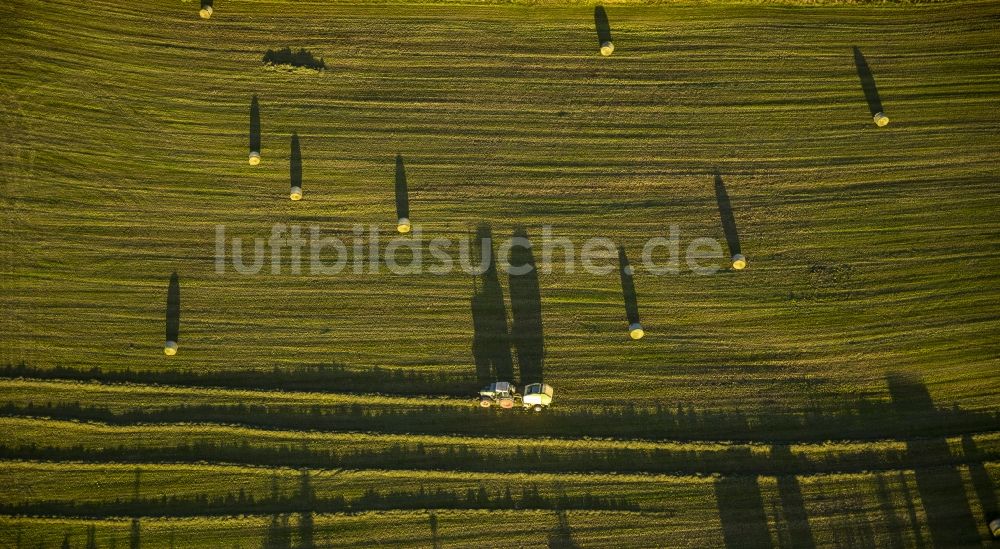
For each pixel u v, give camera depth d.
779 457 67.75
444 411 70.00
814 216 76.25
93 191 77.19
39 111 79.69
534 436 68.75
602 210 77.19
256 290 74.25
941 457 67.25
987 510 65.50
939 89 80.31
